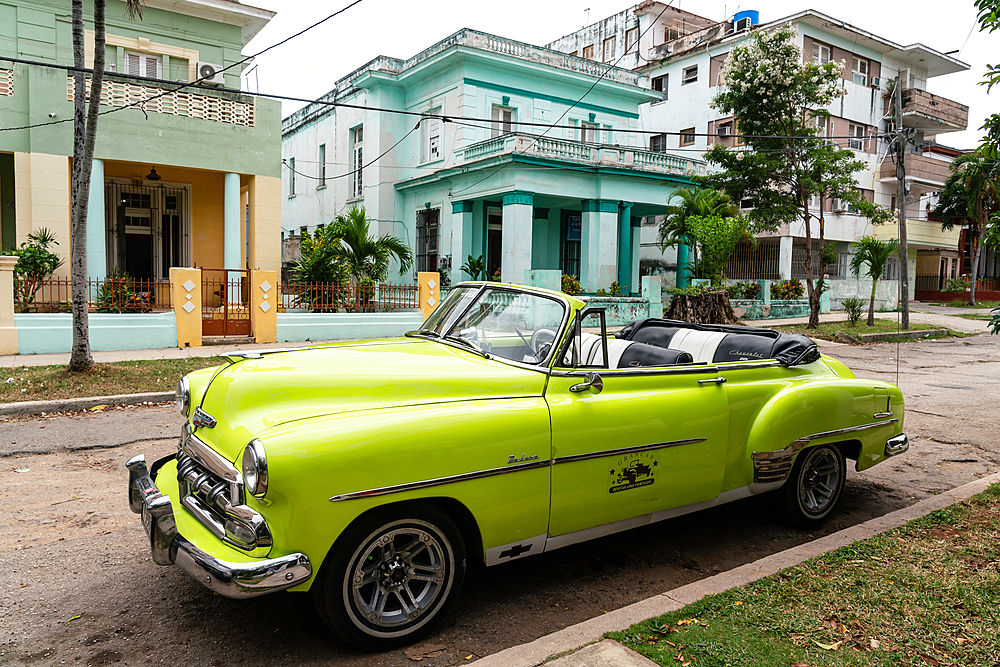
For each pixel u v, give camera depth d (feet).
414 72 74.74
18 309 40.19
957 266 131.64
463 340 13.56
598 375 12.06
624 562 13.83
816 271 98.43
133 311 43.11
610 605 11.89
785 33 65.51
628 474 12.28
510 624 11.11
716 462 13.60
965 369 43.88
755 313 75.61
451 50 68.54
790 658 9.47
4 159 52.90
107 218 57.47
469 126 71.36
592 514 12.00
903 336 62.75
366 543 9.66
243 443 9.61
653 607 10.93
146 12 57.31
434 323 14.69
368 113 81.05
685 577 13.15
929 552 13.30
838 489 16.24
